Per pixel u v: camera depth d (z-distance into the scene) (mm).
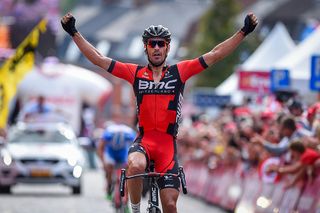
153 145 16250
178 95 16438
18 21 75188
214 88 95312
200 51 98250
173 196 15648
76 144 40188
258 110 37406
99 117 78500
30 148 38812
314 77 29672
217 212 31703
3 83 51156
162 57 16422
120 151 28438
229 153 32688
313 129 26234
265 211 26484
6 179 38219
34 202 34406
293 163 24703
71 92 62531
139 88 16469
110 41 177000
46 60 63031
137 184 15844
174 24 168125
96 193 39969
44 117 48156
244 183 29906
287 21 130000
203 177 38562
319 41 36938
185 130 47906
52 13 77438
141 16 176125
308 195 22656
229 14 97812
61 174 38406
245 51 95688
